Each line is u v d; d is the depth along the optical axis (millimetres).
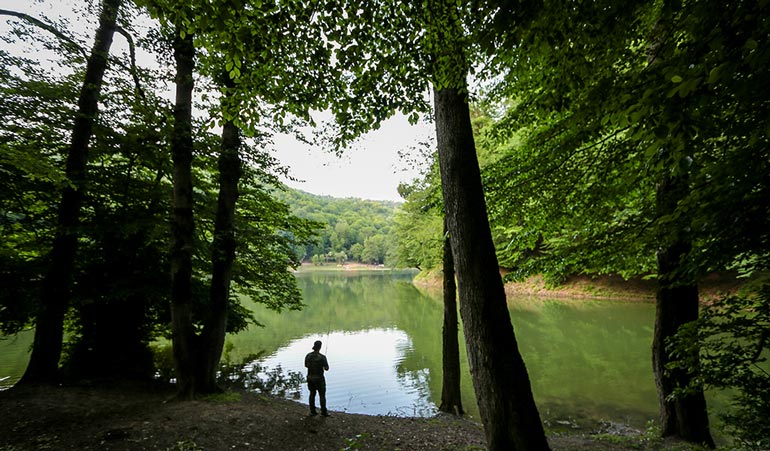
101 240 8930
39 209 8836
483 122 17953
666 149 2863
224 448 4988
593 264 5227
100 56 8156
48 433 5129
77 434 5121
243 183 10102
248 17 3131
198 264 10234
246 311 11594
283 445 5359
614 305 22344
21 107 7367
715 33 2121
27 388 6902
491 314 3557
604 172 5406
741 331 3547
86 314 9328
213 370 7492
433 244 20922
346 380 10938
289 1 3115
